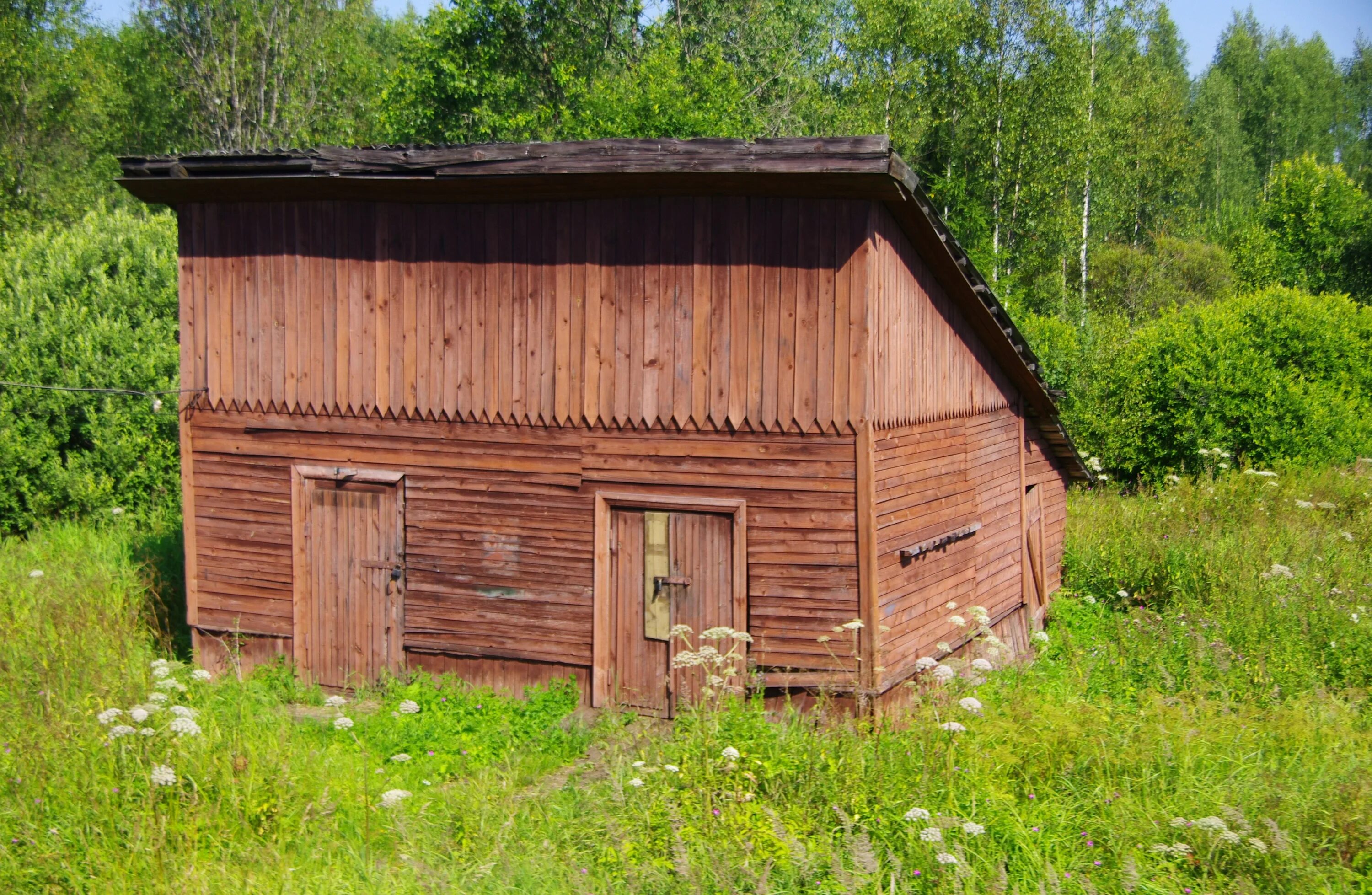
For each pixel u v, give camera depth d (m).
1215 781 7.21
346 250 10.00
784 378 8.77
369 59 35.91
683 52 29.67
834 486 8.70
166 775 6.57
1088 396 21.41
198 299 10.55
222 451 10.59
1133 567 13.97
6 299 17.06
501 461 9.66
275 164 9.52
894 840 6.32
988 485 11.63
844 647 8.73
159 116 33.62
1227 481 17.70
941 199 29.30
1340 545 14.32
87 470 16.34
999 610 11.86
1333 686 9.48
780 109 30.64
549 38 29.77
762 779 6.95
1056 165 28.83
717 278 8.91
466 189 9.38
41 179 29.91
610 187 8.95
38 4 29.58
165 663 8.70
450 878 6.10
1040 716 7.91
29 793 6.88
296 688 10.20
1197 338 21.16
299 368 10.22
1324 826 6.50
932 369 10.02
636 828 6.45
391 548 10.04
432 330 9.79
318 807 7.09
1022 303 27.62
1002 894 5.82
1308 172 41.75
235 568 10.60
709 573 9.10
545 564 9.58
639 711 9.32
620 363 9.22
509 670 9.76
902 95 29.47
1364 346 23.00
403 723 8.89
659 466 9.18
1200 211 45.78
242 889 6.05
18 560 14.02
